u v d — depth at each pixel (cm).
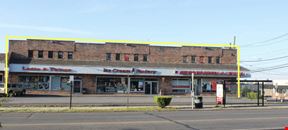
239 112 2845
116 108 3197
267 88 7412
